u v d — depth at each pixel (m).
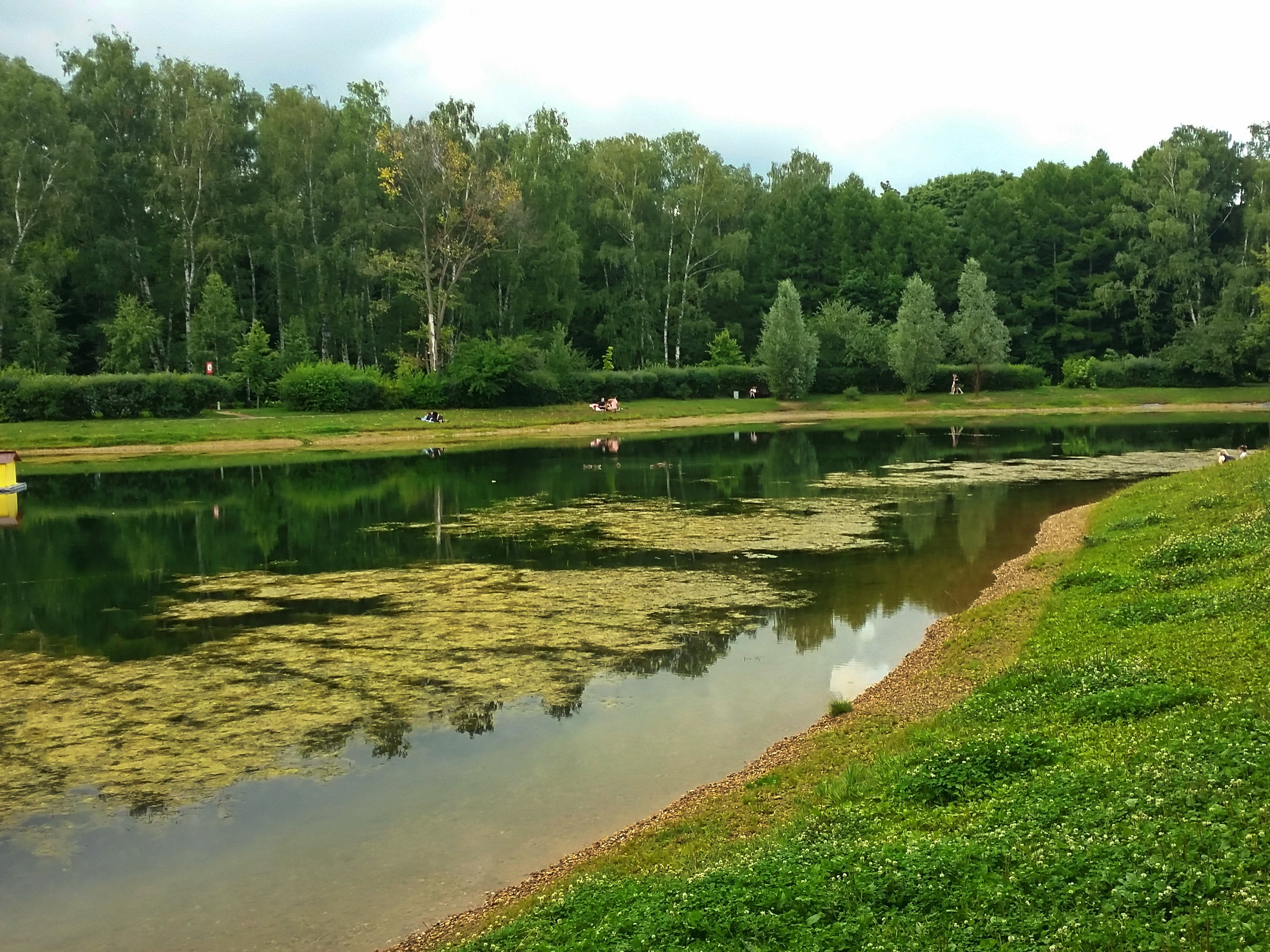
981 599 20.28
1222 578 16.05
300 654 17.69
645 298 84.31
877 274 96.06
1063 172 98.25
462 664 17.02
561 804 11.67
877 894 7.34
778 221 97.88
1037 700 12.09
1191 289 85.88
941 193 123.19
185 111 70.06
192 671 16.84
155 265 71.06
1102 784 8.85
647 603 20.95
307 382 64.19
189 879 10.20
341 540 28.72
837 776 11.09
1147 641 13.48
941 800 9.61
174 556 26.81
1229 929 5.96
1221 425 64.62
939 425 68.88
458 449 55.41
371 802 11.86
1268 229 79.69
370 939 9.03
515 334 77.50
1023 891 7.04
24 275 63.41
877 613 19.88
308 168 70.62
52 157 65.75
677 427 69.81
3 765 13.12
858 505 33.25
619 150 84.69
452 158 66.81
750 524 30.02
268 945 9.00
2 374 57.31
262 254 71.62
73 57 70.56
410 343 78.56
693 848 9.78
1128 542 21.66
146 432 55.06
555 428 66.50
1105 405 78.94
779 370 79.00
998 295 95.38
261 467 47.34
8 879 10.29
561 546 27.31
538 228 75.62
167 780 12.60
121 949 9.02
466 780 12.41
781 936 6.95
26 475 44.59
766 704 14.94
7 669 17.14
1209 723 9.72
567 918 8.14
